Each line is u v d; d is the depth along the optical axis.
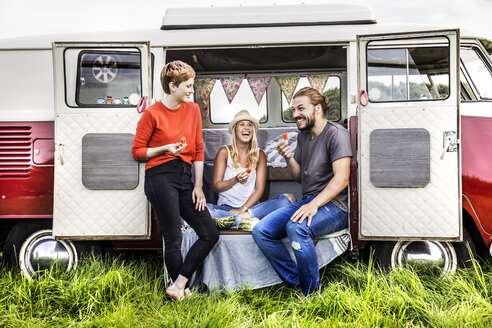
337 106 4.76
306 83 4.68
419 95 3.27
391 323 2.62
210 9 3.68
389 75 3.31
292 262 3.21
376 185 3.20
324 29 3.54
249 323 2.62
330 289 2.94
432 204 3.15
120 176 3.29
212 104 4.74
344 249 3.32
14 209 3.45
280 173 4.08
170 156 3.04
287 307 2.91
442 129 3.14
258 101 4.72
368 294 2.83
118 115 3.30
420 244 3.33
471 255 3.24
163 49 3.60
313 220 3.12
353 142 3.35
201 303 2.95
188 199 3.10
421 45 3.26
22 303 3.03
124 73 3.41
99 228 3.31
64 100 3.32
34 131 3.48
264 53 4.15
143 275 3.34
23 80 3.62
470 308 2.72
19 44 3.66
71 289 3.04
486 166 3.25
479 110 3.32
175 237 3.01
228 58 4.29
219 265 3.29
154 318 2.76
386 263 3.33
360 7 3.62
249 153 3.76
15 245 3.49
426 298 2.88
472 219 3.37
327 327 2.58
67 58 3.35
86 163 3.29
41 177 3.46
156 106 3.07
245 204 3.64
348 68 3.48
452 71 3.14
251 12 3.64
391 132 3.19
